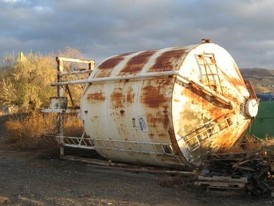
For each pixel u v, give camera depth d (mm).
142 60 13531
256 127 15797
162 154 12648
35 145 20750
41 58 35312
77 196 10711
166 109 12039
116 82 13727
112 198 10391
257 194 10258
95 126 14398
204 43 13062
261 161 10508
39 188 11844
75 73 16141
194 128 12344
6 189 11844
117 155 14305
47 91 32844
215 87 12820
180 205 9602
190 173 12117
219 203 9750
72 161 16531
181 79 12094
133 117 12969
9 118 28828
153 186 11820
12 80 34469
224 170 10922
